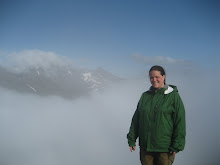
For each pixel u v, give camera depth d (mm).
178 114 2715
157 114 2770
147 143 2820
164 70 2938
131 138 3086
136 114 3092
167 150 2768
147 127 2828
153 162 2934
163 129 2740
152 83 2904
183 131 2709
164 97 2812
